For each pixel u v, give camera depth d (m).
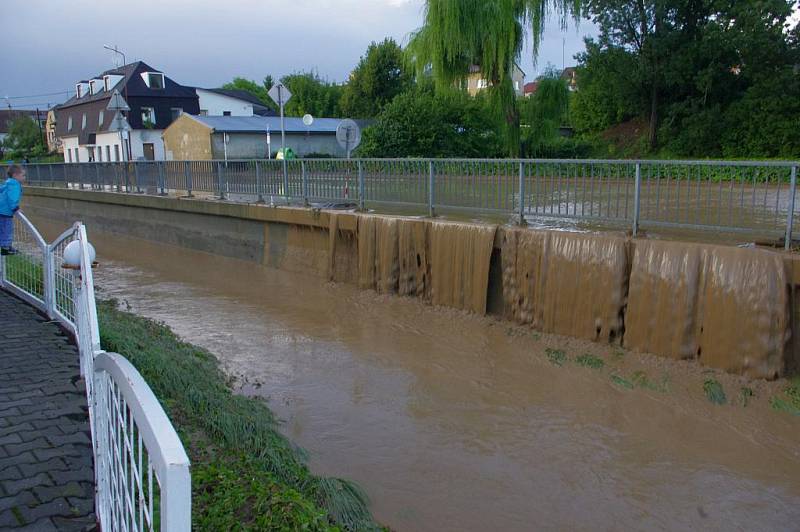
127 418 2.51
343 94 50.16
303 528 3.54
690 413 6.48
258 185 13.84
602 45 33.09
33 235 8.01
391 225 10.29
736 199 7.36
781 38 26.78
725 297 6.78
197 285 12.75
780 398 6.38
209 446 4.95
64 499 3.51
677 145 29.95
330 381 7.60
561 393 7.11
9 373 5.43
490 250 8.89
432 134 28.06
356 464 5.71
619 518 4.96
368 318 9.90
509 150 26.11
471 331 8.88
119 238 19.33
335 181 12.06
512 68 24.08
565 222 9.35
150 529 2.02
